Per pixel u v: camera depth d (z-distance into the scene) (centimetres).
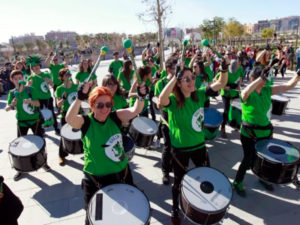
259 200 318
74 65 2520
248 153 315
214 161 421
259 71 312
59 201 336
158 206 315
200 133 263
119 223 189
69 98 461
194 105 254
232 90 502
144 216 195
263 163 276
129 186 222
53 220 301
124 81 502
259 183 353
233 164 410
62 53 796
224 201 221
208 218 218
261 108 303
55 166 429
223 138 512
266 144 297
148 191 348
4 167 438
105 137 218
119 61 796
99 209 200
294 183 342
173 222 276
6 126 685
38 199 342
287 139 497
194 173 249
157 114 705
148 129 397
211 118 443
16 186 375
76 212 313
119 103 413
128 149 312
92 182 227
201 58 586
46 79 626
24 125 415
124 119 226
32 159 342
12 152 341
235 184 330
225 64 250
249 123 310
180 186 243
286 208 303
